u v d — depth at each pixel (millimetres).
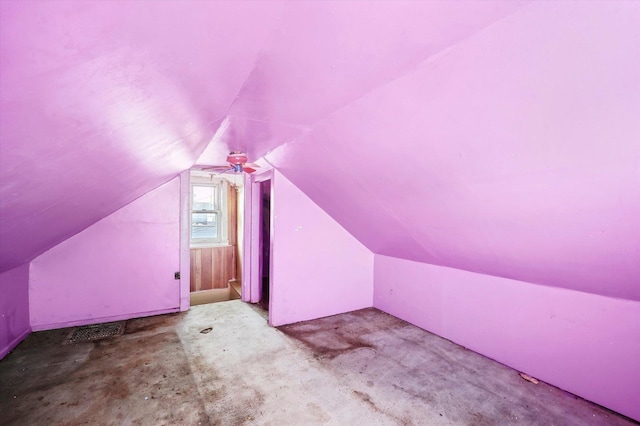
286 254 3691
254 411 2102
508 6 958
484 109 1376
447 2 938
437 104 1487
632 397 2047
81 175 1445
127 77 793
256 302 4613
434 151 1803
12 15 406
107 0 472
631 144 1167
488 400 2250
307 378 2518
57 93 664
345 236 4098
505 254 2379
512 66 1144
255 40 1051
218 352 2967
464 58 1210
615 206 1463
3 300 2891
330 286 4020
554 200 1634
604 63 987
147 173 2498
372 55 1246
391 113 1701
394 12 975
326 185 3133
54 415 2029
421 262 3598
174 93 1103
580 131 1230
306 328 3594
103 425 1947
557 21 947
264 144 2801
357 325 3693
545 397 2289
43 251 3344
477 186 1864
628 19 854
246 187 4551
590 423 2014
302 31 1055
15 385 2375
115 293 3822
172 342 3186
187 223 4168
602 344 2180
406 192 2381
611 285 2014
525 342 2617
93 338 3271
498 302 2814
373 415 2076
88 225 3480
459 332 3170
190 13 662
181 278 4156
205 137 2225
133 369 2633
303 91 1588
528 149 1436
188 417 2031
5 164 852
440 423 2002
